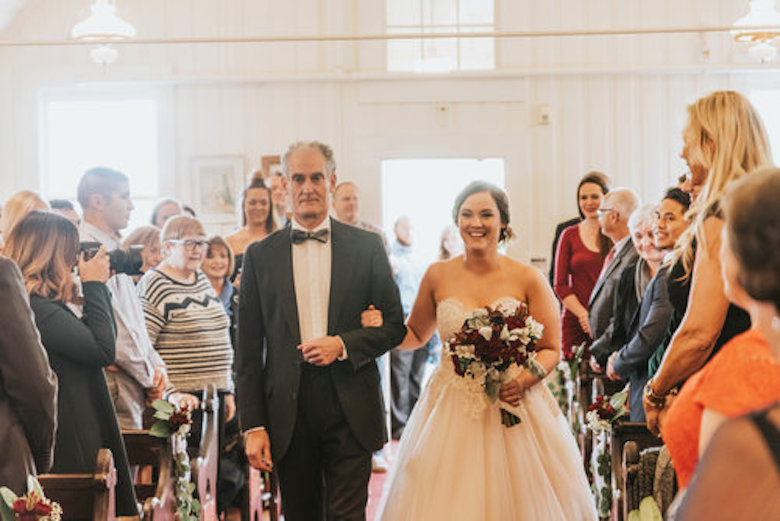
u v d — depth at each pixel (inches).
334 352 140.3
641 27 367.2
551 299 158.2
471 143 370.6
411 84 370.6
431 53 356.2
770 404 48.6
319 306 147.2
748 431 47.4
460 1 370.3
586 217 263.3
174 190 373.1
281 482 147.4
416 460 150.0
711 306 104.3
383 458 287.1
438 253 369.7
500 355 145.6
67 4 366.9
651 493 124.9
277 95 371.6
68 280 142.4
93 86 371.9
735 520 46.1
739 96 113.5
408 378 333.4
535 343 149.3
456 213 157.6
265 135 371.9
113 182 187.2
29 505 101.0
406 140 371.2
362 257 148.5
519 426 150.4
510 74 367.2
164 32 369.7
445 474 147.5
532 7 369.1
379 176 371.9
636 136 369.4
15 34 368.2
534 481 148.2
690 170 118.0
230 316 235.0
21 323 109.7
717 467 47.3
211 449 169.8
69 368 140.7
